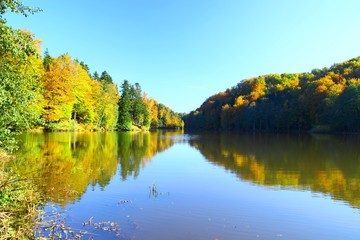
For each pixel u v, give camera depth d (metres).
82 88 54.03
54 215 9.74
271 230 9.16
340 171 18.31
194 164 21.03
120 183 14.62
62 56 51.81
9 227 7.44
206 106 131.50
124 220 9.62
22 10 9.45
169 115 157.50
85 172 16.61
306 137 53.88
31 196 10.34
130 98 95.94
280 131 86.88
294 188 14.20
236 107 102.25
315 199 12.47
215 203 11.75
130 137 50.25
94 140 36.97
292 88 92.44
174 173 17.59
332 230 9.23
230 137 57.75
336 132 68.12
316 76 99.25
